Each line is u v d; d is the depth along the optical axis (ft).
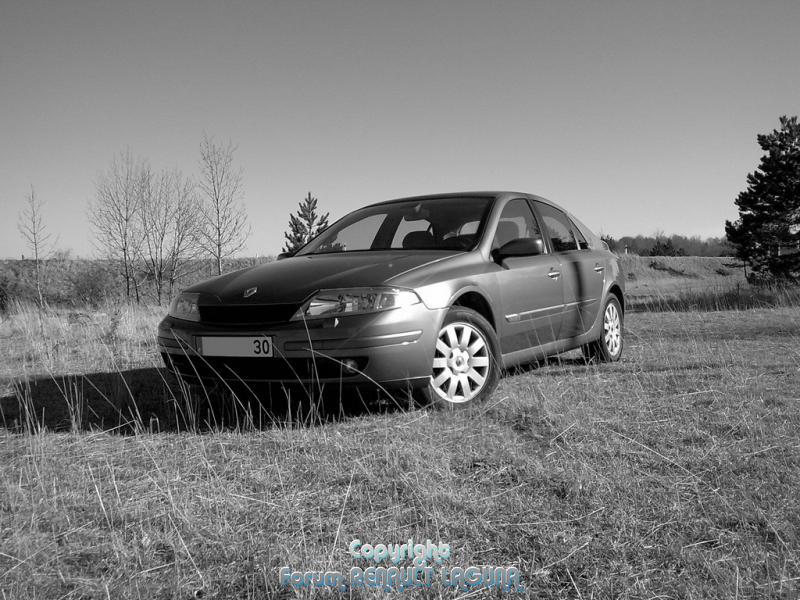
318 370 11.96
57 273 98.48
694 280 116.98
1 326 36.81
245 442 11.43
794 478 8.97
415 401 13.14
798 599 5.88
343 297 12.17
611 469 9.46
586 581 6.37
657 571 6.52
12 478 9.84
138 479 9.68
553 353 17.39
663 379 16.16
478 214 16.05
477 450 10.52
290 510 8.29
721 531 7.36
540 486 8.91
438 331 12.91
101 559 7.11
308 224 125.18
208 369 13.00
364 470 9.46
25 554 7.15
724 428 11.62
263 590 6.34
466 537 7.41
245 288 13.12
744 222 116.67
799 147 113.60
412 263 13.47
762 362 18.52
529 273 15.98
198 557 7.06
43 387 17.35
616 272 21.13
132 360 22.53
